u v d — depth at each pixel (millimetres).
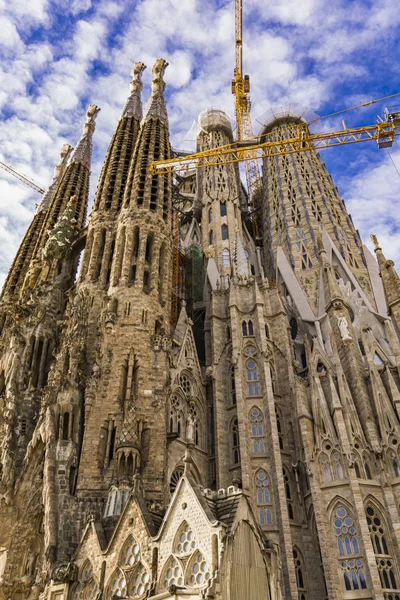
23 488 41188
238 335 52312
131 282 52750
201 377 52812
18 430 48531
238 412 46781
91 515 32625
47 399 44562
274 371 51500
